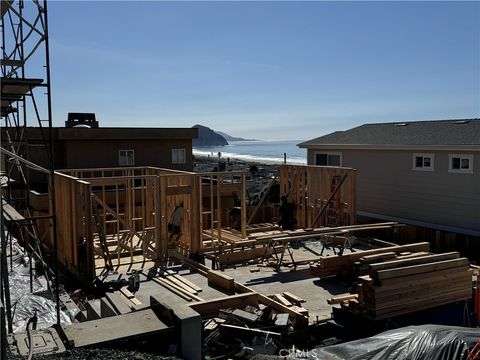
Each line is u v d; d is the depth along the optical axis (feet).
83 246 36.29
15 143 41.32
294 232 41.70
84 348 17.26
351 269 34.88
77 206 36.88
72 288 36.47
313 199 53.01
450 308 29.12
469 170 47.55
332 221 50.29
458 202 48.88
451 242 44.01
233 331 25.70
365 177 59.47
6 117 48.01
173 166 85.15
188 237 41.32
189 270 37.63
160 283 34.14
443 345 19.24
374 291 26.55
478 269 35.70
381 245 45.11
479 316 27.96
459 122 56.44
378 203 58.08
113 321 19.38
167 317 19.43
